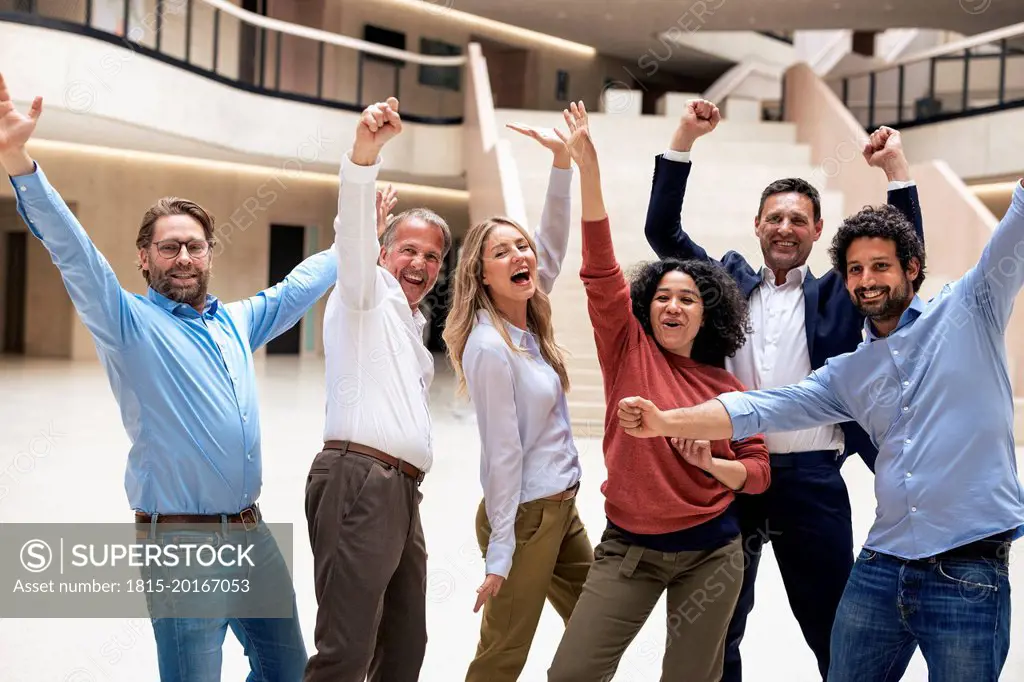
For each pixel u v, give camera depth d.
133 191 16.36
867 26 16.39
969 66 14.77
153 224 2.58
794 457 3.02
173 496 2.47
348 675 2.54
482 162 13.05
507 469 2.79
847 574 2.98
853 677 2.43
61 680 3.31
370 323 2.68
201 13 15.57
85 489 6.28
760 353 3.17
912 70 15.81
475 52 14.99
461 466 7.43
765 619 4.23
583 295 10.39
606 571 2.68
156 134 12.16
